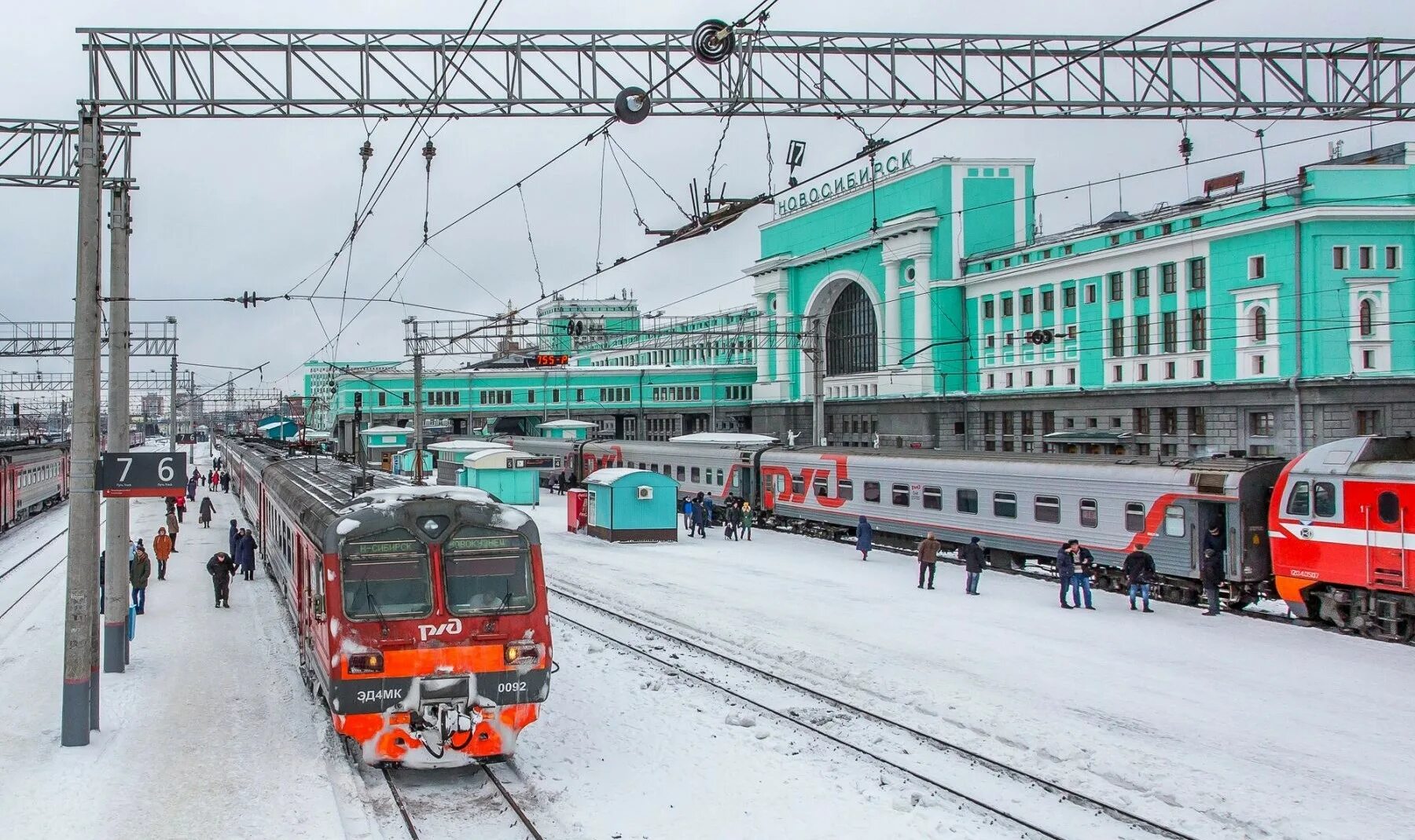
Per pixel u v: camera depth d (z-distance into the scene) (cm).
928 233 5778
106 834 988
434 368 7775
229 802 1075
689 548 3472
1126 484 2502
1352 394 3875
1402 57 1530
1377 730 1348
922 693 1532
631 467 5409
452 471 5794
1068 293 5088
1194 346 4444
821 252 6544
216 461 8319
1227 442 4250
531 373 7906
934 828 1031
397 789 1120
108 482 1384
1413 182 4003
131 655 1836
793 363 7081
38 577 2941
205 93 1345
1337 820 1046
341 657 1112
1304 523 2028
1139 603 2350
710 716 1447
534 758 1238
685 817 1053
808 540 3738
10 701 1529
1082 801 1101
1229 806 1084
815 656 1780
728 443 4597
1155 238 4562
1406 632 1888
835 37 1434
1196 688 1561
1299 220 3959
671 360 8625
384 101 1362
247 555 2731
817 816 1064
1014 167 5819
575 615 2262
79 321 1351
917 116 1477
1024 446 5334
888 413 6131
